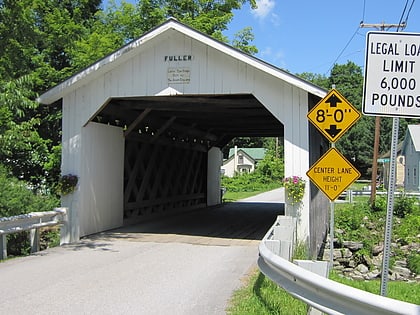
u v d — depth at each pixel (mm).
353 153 66000
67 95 12047
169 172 18531
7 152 11914
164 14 24422
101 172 12703
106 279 7328
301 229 10516
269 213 20312
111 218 13352
